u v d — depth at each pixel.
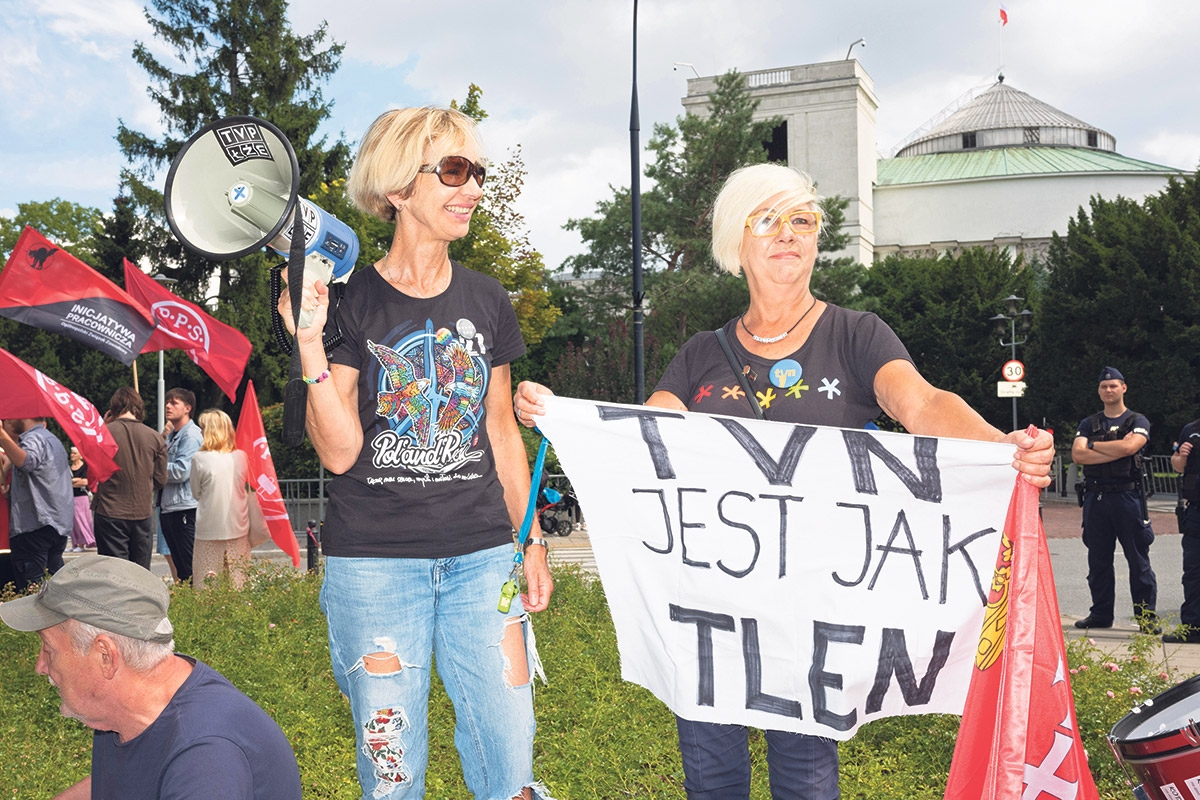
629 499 3.01
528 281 24.42
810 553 2.88
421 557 2.85
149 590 2.24
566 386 21.64
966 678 2.82
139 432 9.45
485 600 2.90
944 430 2.77
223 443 9.23
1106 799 4.13
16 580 9.00
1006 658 2.41
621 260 42.06
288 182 2.66
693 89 71.12
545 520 19.31
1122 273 35.94
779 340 3.04
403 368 2.88
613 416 3.01
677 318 34.28
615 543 3.02
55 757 4.90
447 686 2.98
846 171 69.56
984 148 86.12
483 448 2.99
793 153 70.31
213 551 9.24
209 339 9.62
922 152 90.88
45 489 8.89
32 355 38.69
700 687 2.93
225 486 9.16
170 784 2.13
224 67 36.09
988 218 77.94
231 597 7.94
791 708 2.87
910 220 79.06
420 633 2.88
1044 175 77.44
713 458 2.95
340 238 2.78
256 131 2.69
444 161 2.87
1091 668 5.03
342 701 5.61
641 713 5.16
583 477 3.02
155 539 17.73
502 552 2.97
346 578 2.84
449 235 2.93
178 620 7.13
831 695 2.85
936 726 4.85
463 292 3.02
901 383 2.84
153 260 34.69
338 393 2.83
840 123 69.62
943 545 2.81
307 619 7.68
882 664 2.84
